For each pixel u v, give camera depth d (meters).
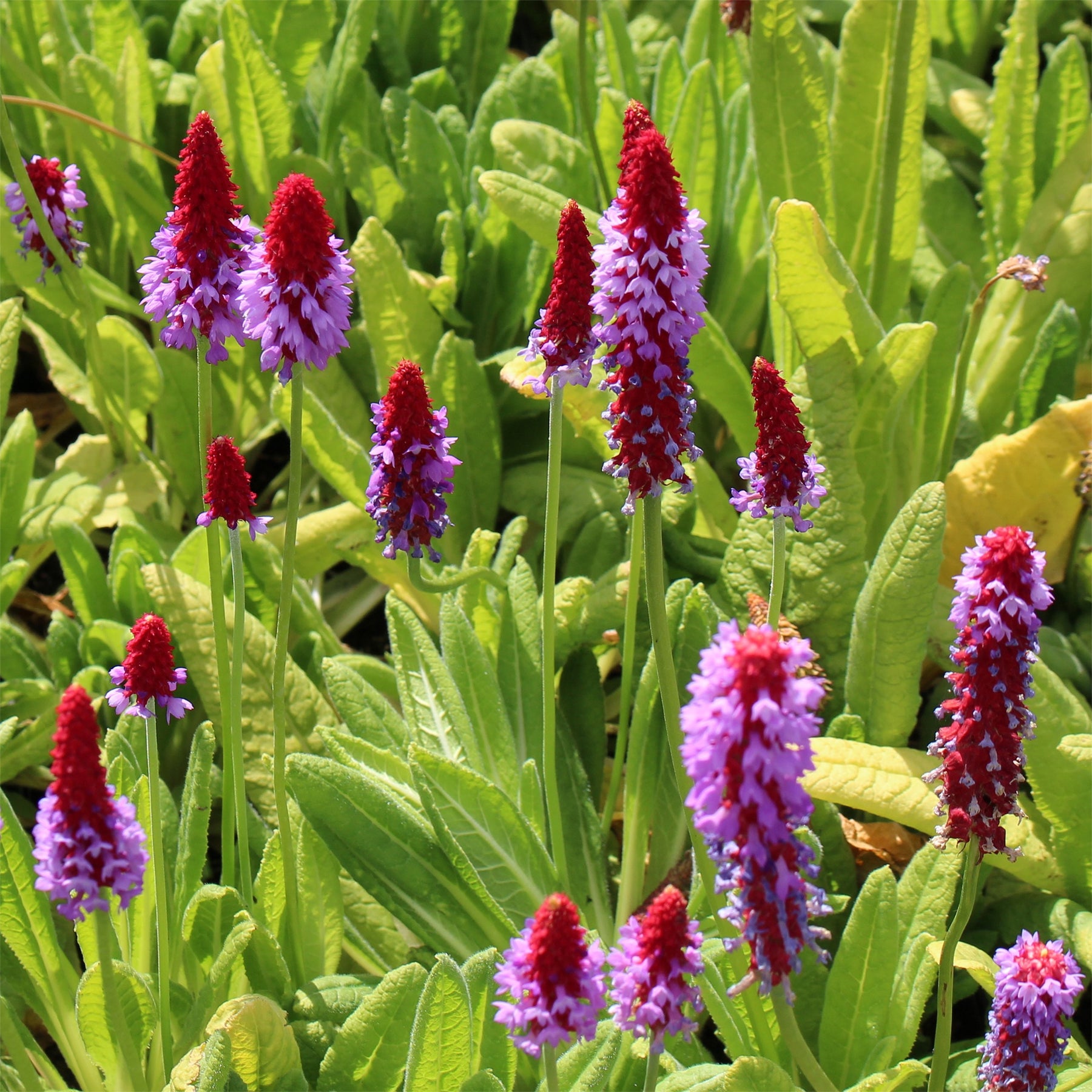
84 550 2.25
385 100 2.88
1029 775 2.13
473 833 2.12
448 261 2.58
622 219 1.97
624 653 2.15
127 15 2.79
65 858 1.95
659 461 1.99
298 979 2.11
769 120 2.32
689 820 2.04
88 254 2.80
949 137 3.31
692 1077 2.04
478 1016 2.04
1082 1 3.64
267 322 2.00
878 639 2.17
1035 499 2.29
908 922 2.10
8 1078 2.05
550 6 3.77
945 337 2.31
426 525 2.05
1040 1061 2.00
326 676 2.18
